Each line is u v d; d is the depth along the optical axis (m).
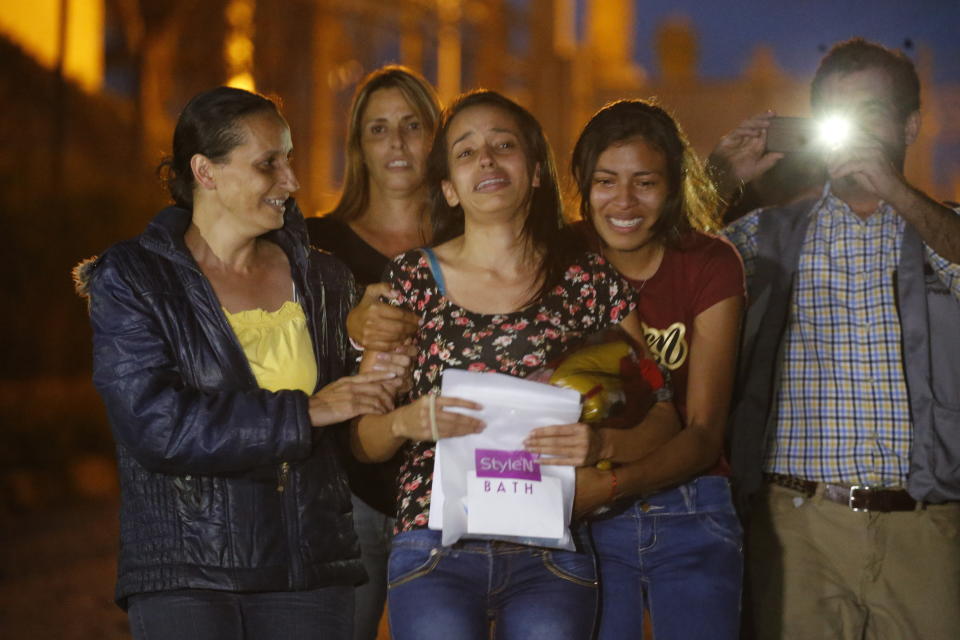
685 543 4.31
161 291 3.91
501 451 3.82
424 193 5.77
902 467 4.72
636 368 4.11
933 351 4.72
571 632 3.81
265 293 4.16
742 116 52.34
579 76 39.72
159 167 4.23
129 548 3.85
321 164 29.53
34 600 9.10
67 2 21.53
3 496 13.27
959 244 4.63
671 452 4.10
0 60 20.75
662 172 4.38
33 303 17.50
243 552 3.82
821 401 4.84
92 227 18.55
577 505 3.97
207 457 3.76
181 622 3.76
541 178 4.17
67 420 15.26
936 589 4.71
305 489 3.95
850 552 4.78
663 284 4.43
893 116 4.91
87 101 23.95
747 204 5.45
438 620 3.77
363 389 3.88
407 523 3.93
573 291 4.10
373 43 32.22
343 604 4.03
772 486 4.92
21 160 18.98
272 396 3.84
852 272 4.86
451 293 4.06
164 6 25.88
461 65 36.81
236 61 27.12
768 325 4.92
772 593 4.89
